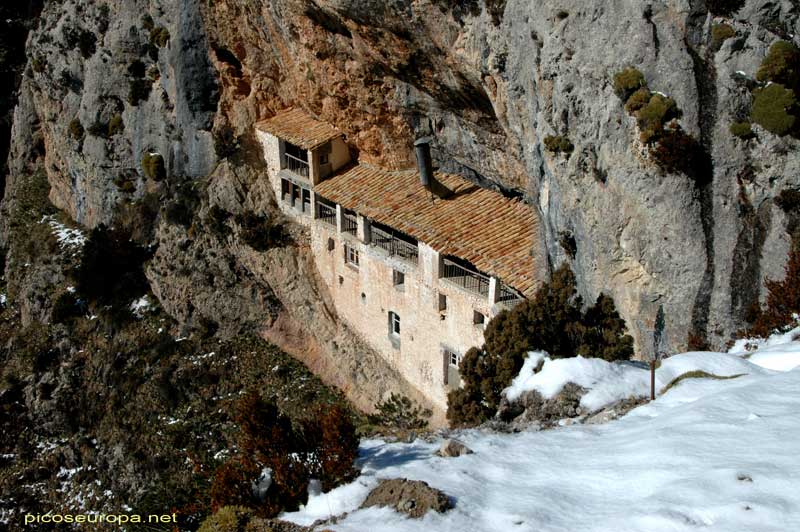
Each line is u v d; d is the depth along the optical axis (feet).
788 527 37.45
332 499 50.78
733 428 47.93
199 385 145.38
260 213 142.92
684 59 74.84
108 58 173.78
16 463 159.53
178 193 158.92
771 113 72.18
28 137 226.58
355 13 98.48
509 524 42.88
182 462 134.72
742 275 74.95
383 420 122.11
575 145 82.23
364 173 126.00
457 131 108.47
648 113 74.43
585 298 86.12
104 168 181.68
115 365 160.56
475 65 92.79
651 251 78.02
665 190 75.92
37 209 215.72
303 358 142.20
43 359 173.78
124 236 171.94
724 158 74.69
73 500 147.02
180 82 151.33
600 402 61.36
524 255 100.07
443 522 44.09
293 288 139.64
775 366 62.64
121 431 147.64
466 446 54.03
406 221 112.78
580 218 83.66
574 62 79.87
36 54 198.29
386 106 113.80
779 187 73.41
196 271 151.74
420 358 119.14
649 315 79.71
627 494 44.01
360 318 130.82
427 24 93.91
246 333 149.48
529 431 59.26
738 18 74.18
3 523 145.69
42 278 188.75
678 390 58.85
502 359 83.10
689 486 41.98
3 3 254.47
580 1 78.74
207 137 153.89
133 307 166.91
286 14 114.42
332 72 115.96
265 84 136.87
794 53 72.13
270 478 54.90
